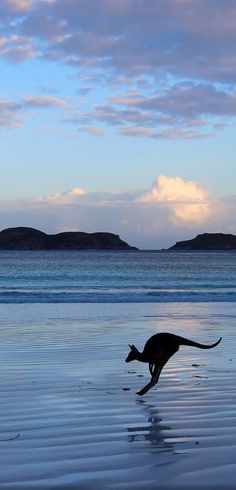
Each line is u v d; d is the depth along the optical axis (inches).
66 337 581.0
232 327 684.1
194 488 179.2
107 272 2566.4
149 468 196.9
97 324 706.2
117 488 179.5
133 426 252.1
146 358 328.8
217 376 373.4
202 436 235.9
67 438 232.7
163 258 5319.9
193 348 503.5
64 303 1029.8
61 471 193.8
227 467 197.3
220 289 1509.6
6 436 235.3
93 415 272.8
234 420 261.4
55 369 401.7
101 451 215.3
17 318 778.8
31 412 277.9
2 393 321.7
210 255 6879.9
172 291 1382.9
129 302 1066.1
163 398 309.9
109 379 366.6
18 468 196.5
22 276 2126.0
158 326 688.4
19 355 465.4
